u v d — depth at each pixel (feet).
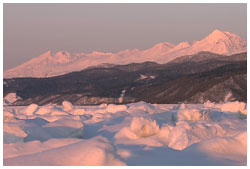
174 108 113.91
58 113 99.71
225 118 78.33
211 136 47.85
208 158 36.76
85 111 103.35
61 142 40.81
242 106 91.30
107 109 100.32
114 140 51.80
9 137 47.26
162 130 53.26
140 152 40.32
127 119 72.90
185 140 45.47
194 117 72.95
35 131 51.57
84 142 32.81
